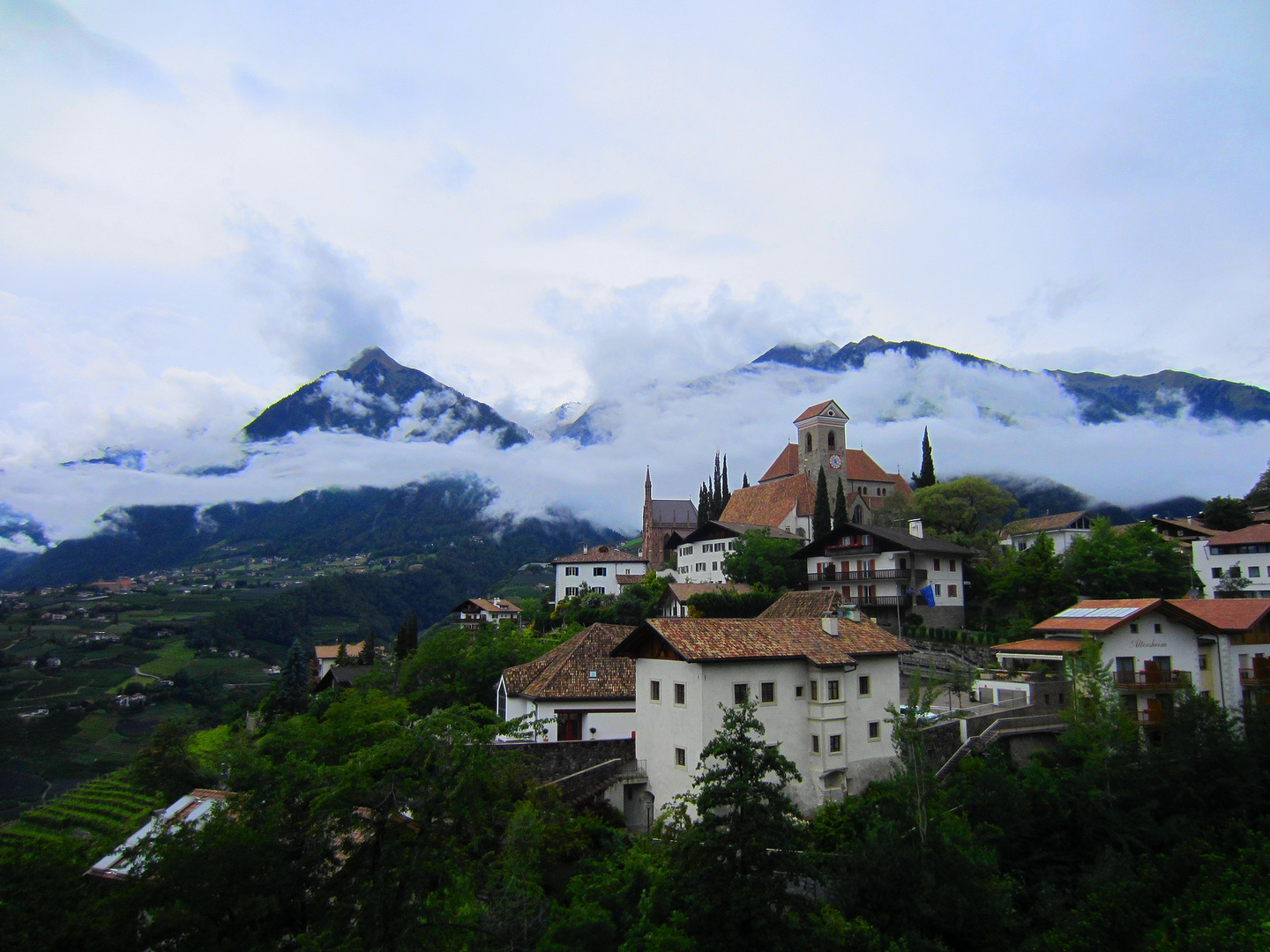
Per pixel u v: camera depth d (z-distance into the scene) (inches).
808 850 1020.5
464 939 903.1
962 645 2847.0
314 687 4264.3
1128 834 1513.3
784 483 5103.3
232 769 1598.2
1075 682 1900.8
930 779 1307.8
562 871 1386.6
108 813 2608.3
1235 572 3324.3
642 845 1267.2
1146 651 2106.3
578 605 4340.6
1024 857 1521.9
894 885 1192.8
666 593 3801.7
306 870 810.8
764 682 1617.9
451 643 2815.0
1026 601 3176.7
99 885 864.9
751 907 930.7
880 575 3316.9
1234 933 1106.7
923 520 4124.0
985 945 1180.5
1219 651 2144.4
